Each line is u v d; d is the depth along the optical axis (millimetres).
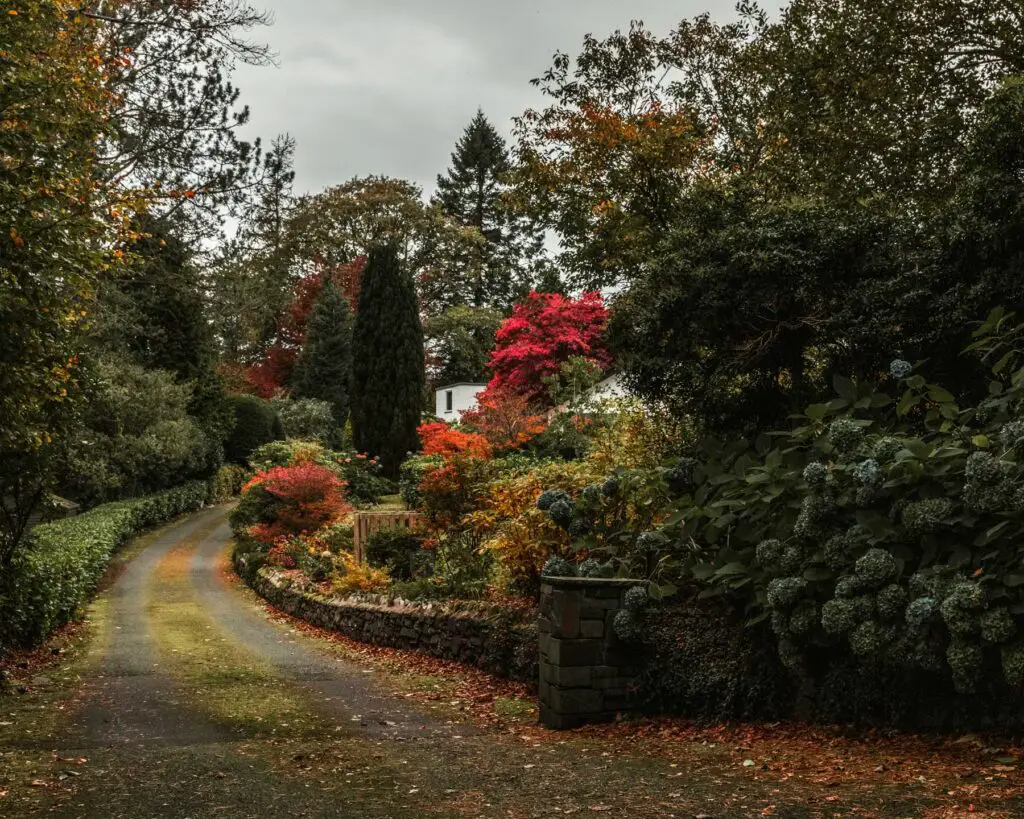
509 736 6352
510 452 19391
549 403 24672
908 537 5387
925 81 12547
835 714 5703
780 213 8180
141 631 13320
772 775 4613
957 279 7359
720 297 8125
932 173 12352
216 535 27281
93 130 8234
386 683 8961
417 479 21844
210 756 5461
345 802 4328
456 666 9703
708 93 15469
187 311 30625
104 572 20344
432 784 4699
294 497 20891
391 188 46469
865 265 7734
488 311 46562
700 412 8828
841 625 5273
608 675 6730
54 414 9438
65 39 8938
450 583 11578
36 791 4555
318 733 6387
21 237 7113
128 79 19969
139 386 27266
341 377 44719
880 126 12461
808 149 12805
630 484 7832
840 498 5727
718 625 6715
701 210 8898
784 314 8164
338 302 44688
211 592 18750
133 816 4090
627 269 15000
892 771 4488
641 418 10180
